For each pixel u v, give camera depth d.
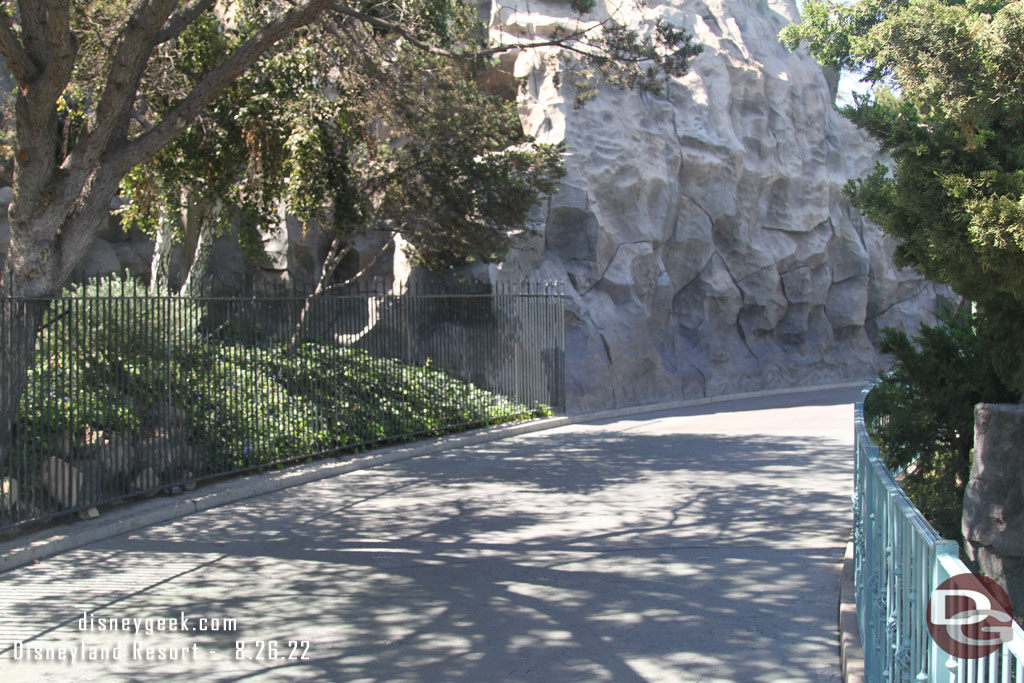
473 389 17.91
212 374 11.95
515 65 23.58
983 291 6.63
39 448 9.34
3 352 8.84
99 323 10.20
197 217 19.55
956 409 8.80
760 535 8.45
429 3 15.73
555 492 11.01
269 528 9.28
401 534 8.85
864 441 5.71
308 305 14.11
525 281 20.20
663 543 8.23
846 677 4.78
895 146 6.70
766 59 29.22
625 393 23.50
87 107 14.23
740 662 5.20
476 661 5.30
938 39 5.91
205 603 6.61
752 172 27.33
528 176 17.98
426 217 17.83
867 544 4.91
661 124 25.52
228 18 15.91
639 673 5.06
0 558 7.72
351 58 15.41
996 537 6.71
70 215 10.05
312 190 16.44
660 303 25.42
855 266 30.75
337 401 14.41
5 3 12.18
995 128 6.58
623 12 25.67
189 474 11.08
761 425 18.16
